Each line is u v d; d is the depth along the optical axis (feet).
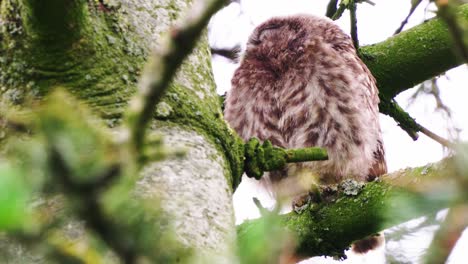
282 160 17.70
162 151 8.05
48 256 7.27
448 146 9.66
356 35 30.32
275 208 8.34
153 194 12.67
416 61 30.89
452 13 10.46
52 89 14.42
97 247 7.36
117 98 14.64
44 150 6.60
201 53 16.81
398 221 9.53
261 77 31.63
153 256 7.05
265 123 31.09
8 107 14.28
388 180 21.50
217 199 13.79
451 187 8.29
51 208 10.70
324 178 29.73
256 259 7.79
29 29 14.16
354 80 30.07
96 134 7.31
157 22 16.17
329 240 22.27
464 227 9.69
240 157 16.92
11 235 7.09
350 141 29.68
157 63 8.85
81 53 14.69
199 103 15.58
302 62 30.94
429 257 9.86
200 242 12.54
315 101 30.17
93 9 15.47
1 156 13.28
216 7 9.06
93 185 6.70
